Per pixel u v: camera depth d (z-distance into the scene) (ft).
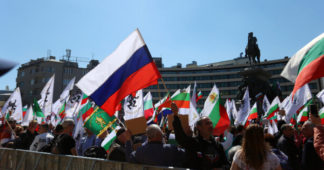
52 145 18.45
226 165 13.12
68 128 18.01
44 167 16.49
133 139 17.02
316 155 13.64
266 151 10.21
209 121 12.76
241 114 42.47
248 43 108.99
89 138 23.84
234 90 321.32
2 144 25.21
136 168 12.11
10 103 39.96
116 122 22.85
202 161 12.17
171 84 336.70
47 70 271.08
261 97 81.00
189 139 12.39
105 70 16.80
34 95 273.33
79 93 37.06
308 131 14.84
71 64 281.54
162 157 12.47
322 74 12.94
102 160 13.53
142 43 17.35
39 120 43.52
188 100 31.83
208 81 332.39
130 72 16.90
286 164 14.15
